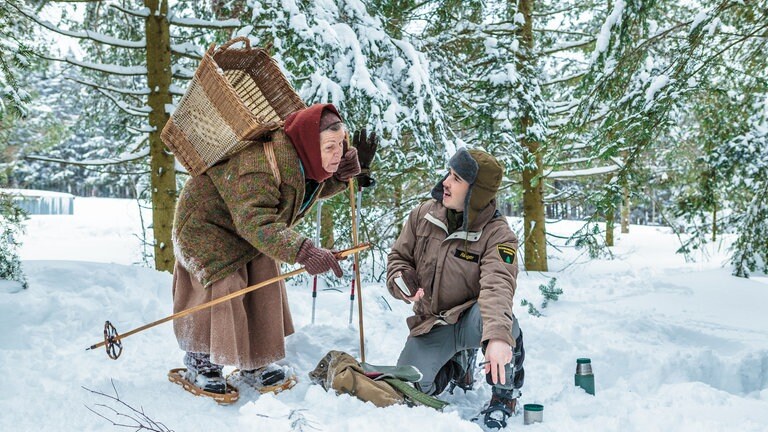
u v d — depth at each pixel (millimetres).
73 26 8500
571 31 9914
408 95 7059
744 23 5973
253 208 2830
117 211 26000
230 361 2955
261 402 2658
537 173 9281
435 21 8656
